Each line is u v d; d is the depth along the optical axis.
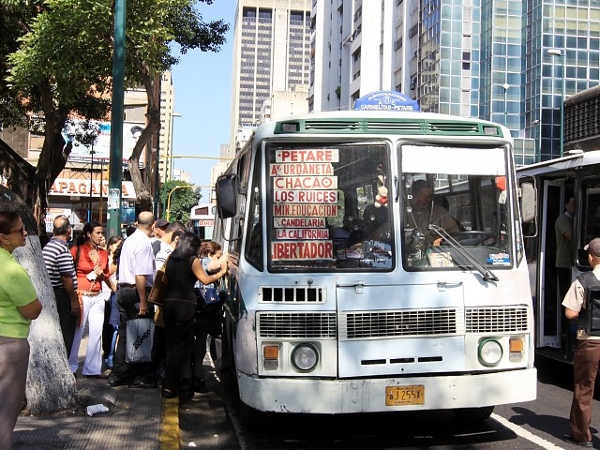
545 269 9.65
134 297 8.15
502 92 48.16
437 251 6.22
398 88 55.59
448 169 6.41
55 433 6.04
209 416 7.67
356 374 5.88
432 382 5.93
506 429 7.02
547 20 46.38
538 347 9.61
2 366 4.52
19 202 6.66
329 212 6.20
